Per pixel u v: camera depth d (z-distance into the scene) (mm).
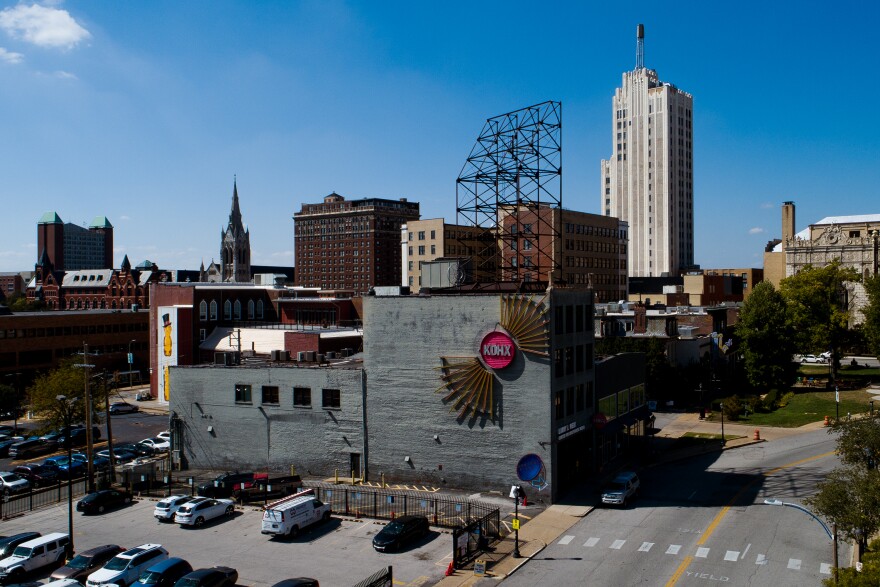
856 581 26953
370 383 54625
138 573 36469
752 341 94688
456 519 44969
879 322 94438
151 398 105500
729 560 37812
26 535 41781
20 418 97062
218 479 52219
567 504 48312
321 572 37156
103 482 54562
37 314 121875
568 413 52031
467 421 51406
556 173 60469
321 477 56125
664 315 93000
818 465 57250
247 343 92125
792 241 154750
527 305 49406
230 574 35344
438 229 162000
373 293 60750
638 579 35562
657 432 72750
